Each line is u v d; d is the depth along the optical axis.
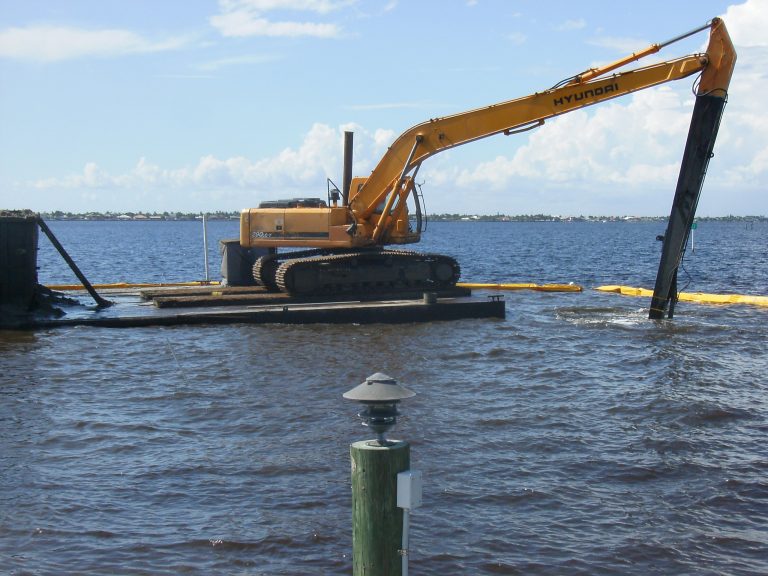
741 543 10.47
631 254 86.44
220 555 10.08
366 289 30.52
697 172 27.39
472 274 57.53
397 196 30.66
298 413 16.08
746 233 175.38
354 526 7.60
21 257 25.80
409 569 9.70
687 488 12.26
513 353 22.33
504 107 29.31
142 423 15.44
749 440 14.47
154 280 54.41
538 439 14.46
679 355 22.05
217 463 13.23
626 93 28.02
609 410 16.38
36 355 21.61
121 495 11.92
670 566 9.86
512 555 10.09
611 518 11.18
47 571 9.59
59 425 15.32
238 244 34.72
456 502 11.67
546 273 58.22
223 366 20.41
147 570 9.66
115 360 21.11
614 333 25.75
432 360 21.31
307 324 27.05
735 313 30.77
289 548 10.26
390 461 7.44
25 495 11.86
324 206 32.78
